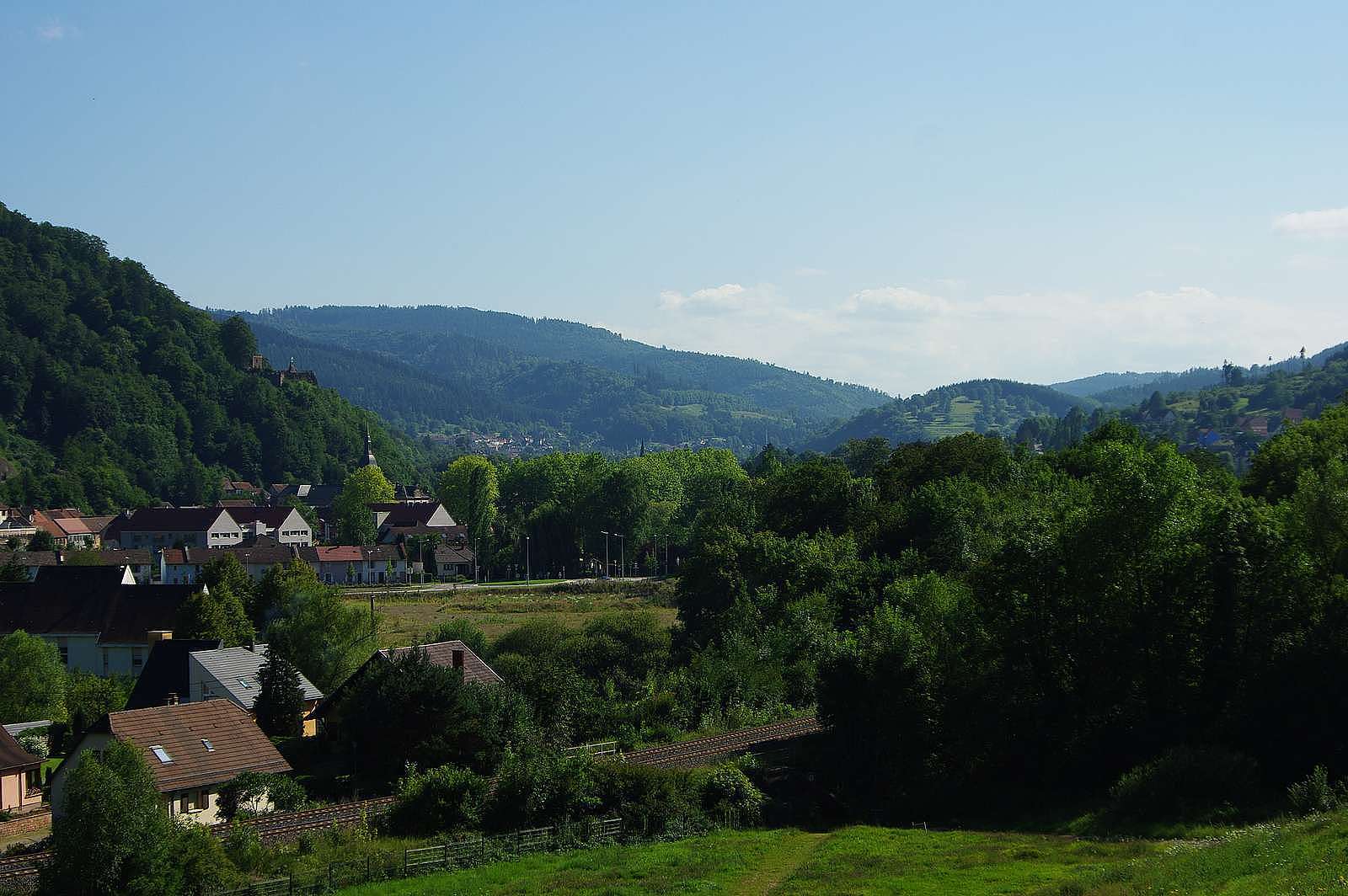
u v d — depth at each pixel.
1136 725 60.06
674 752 69.56
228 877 43.16
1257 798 50.00
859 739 62.88
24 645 79.94
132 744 45.97
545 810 54.38
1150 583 62.19
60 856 41.84
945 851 47.00
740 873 44.53
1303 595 59.50
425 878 45.03
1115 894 34.16
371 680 68.62
